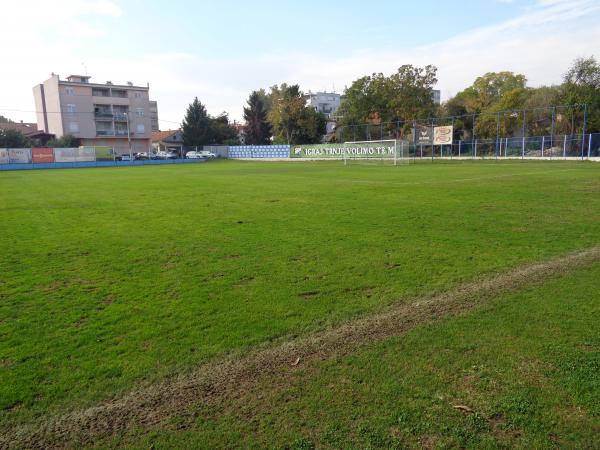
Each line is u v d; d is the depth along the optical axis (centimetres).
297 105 7144
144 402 323
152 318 484
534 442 267
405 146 4891
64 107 7619
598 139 3803
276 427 287
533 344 389
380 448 265
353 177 2498
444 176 2384
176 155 7300
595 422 283
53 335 445
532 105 5153
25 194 1952
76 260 755
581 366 349
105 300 548
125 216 1238
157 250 816
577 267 629
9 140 6538
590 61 4459
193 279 627
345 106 6381
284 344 411
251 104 8225
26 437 288
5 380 357
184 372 364
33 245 880
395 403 309
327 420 292
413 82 5962
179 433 285
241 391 332
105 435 287
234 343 415
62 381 354
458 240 832
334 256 736
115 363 382
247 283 602
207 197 1664
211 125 8050
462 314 464
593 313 455
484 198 1426
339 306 503
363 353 385
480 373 344
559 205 1243
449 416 294
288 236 910
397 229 953
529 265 648
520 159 4234
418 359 370
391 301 514
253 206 1386
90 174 3578
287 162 5528
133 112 8338
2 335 448
